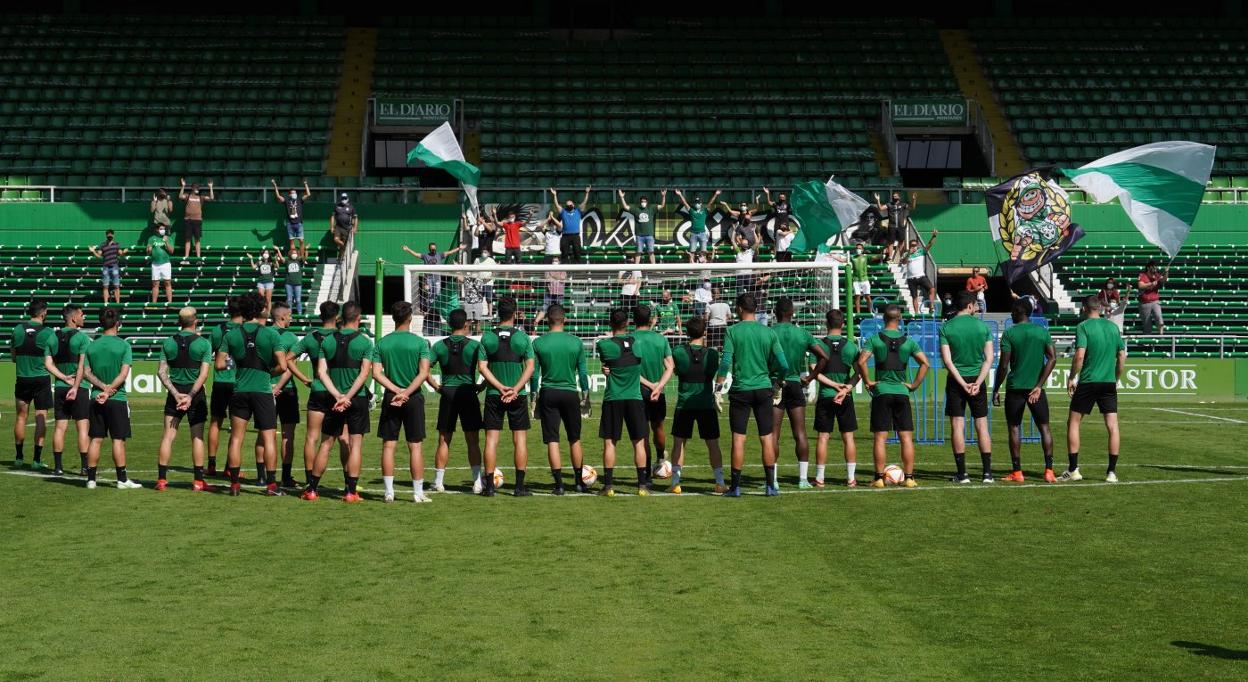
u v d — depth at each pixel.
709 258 29.95
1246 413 22.59
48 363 13.98
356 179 33.41
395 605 8.22
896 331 13.38
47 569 9.30
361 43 39.22
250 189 31.06
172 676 6.73
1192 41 40.91
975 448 16.88
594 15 41.50
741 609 8.09
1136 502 12.27
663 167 35.16
